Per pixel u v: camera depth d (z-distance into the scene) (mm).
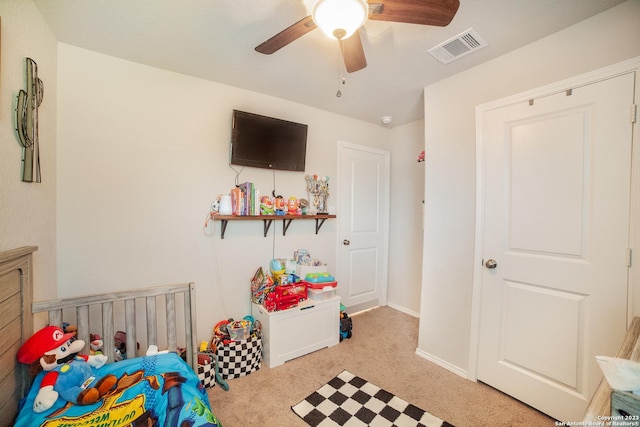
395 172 3469
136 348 1527
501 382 1818
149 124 1959
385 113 2949
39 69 1412
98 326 1816
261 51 1392
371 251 3332
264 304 2203
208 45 1704
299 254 2676
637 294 1326
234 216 2141
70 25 1512
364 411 1656
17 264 1151
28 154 1274
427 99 2246
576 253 1517
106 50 1761
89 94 1761
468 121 1982
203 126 2168
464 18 1432
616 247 1388
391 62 1879
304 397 1777
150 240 1981
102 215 1817
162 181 2016
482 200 1907
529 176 1693
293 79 2160
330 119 2916
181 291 1612
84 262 1768
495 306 1848
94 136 1781
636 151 1324
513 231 1768
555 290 1597
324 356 2287
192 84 2117
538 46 1634
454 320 2074
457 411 1655
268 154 2383
